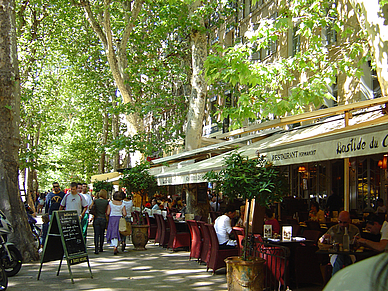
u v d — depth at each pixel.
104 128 41.69
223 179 7.68
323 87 11.08
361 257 7.03
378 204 13.80
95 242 12.78
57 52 34.69
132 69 23.19
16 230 11.10
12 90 11.50
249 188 7.11
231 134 10.62
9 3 11.66
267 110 10.84
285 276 7.28
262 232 9.87
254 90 12.09
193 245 11.39
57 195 12.88
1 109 11.33
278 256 7.46
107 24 23.20
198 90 18.89
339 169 17.95
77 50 33.28
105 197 13.05
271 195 7.21
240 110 10.59
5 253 9.05
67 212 8.98
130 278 8.96
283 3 11.68
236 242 9.59
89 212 12.98
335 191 18.12
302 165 20.73
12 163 11.37
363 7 8.45
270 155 7.82
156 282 8.55
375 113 10.04
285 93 21.19
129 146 21.28
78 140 44.97
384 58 8.12
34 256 11.26
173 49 24.81
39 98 29.41
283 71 12.90
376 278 1.05
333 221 13.23
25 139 27.38
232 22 27.25
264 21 11.21
